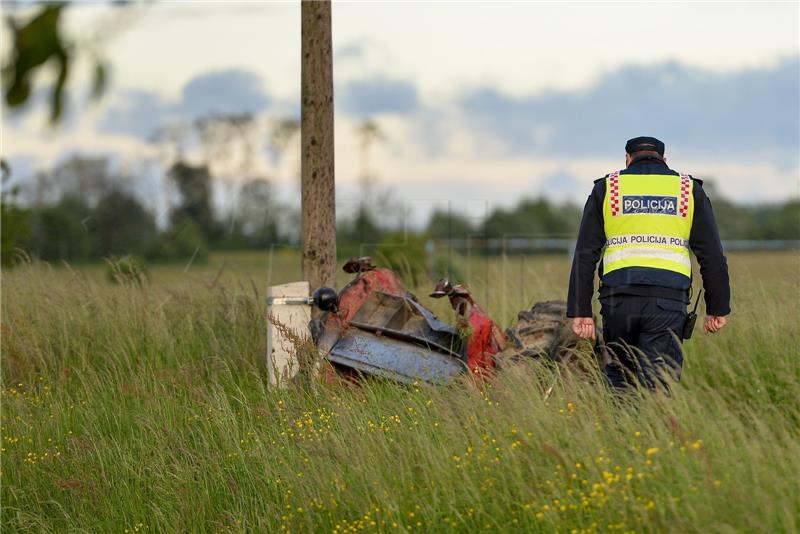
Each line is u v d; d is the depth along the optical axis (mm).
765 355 20953
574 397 16641
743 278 25797
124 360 25594
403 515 14828
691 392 16406
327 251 25516
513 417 15852
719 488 12914
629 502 13039
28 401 23188
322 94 25281
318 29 25141
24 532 17984
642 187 18516
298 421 18984
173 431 20000
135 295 28469
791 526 12117
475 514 14477
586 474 14164
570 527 13289
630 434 15078
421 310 22109
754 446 13859
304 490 16266
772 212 86062
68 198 79688
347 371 21500
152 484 18562
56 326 27188
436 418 17469
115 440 20641
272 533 16000
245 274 30141
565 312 21969
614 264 18516
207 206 101875
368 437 16953
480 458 15219
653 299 18188
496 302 29562
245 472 18062
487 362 20328
